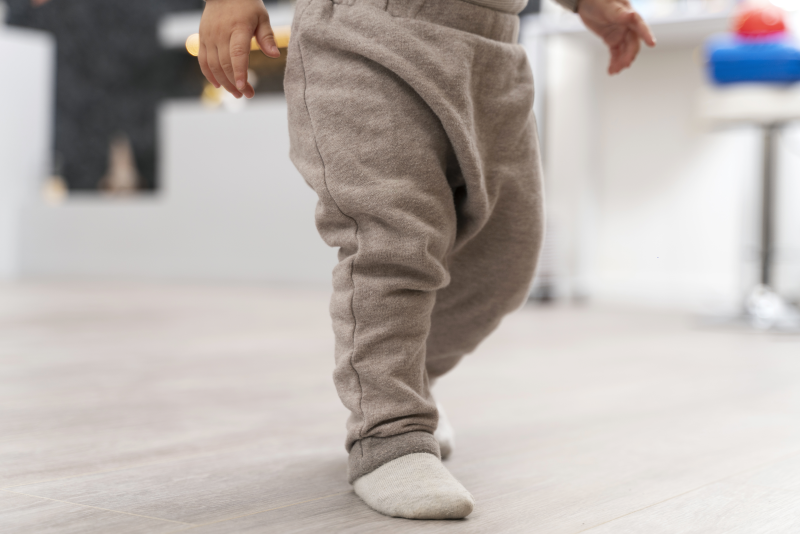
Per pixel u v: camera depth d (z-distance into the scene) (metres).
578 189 3.62
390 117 0.74
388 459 0.74
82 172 5.41
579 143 3.63
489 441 1.03
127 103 5.35
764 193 2.64
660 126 3.70
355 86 0.75
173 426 1.10
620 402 1.32
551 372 1.64
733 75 2.41
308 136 0.77
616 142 3.78
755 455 0.97
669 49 3.67
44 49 5.11
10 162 4.90
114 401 1.27
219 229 4.29
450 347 0.93
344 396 0.77
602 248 3.82
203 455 0.94
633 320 2.72
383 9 0.77
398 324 0.75
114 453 0.94
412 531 0.67
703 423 1.16
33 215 4.77
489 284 0.88
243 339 2.10
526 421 1.16
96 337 2.10
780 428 1.13
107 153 5.38
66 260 4.70
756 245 3.27
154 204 4.45
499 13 0.82
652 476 0.86
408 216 0.73
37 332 2.19
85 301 3.14
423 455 0.74
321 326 2.41
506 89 0.81
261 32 0.81
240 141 4.23
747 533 0.68
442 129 0.76
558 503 0.76
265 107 4.17
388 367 0.75
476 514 0.72
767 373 1.66
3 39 4.86
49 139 5.36
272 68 4.77
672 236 3.71
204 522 0.69
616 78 3.77
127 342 2.02
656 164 3.72
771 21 2.40
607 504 0.76
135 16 5.31
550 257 3.45
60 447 0.97
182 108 4.38
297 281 4.13
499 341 2.13
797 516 0.73
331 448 0.98
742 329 2.45
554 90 3.50
